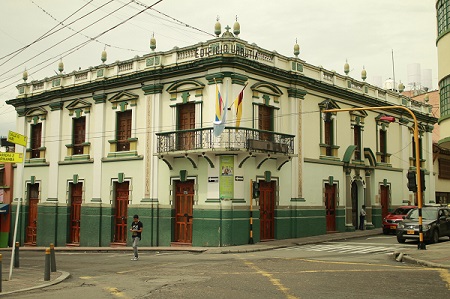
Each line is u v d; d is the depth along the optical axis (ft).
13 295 37.86
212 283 40.50
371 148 110.01
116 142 92.07
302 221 88.48
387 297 33.60
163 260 61.67
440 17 62.80
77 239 97.86
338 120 100.37
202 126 79.25
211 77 77.87
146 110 86.99
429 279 41.09
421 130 129.70
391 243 77.46
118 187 91.76
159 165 84.58
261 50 83.10
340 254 63.72
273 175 84.02
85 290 39.52
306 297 33.76
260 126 82.38
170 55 84.94
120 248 82.48
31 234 107.45
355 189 107.45
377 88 113.19
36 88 109.50
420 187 64.54
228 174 75.61
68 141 100.99
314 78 93.91
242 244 76.54
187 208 81.25
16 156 48.26
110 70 94.12
